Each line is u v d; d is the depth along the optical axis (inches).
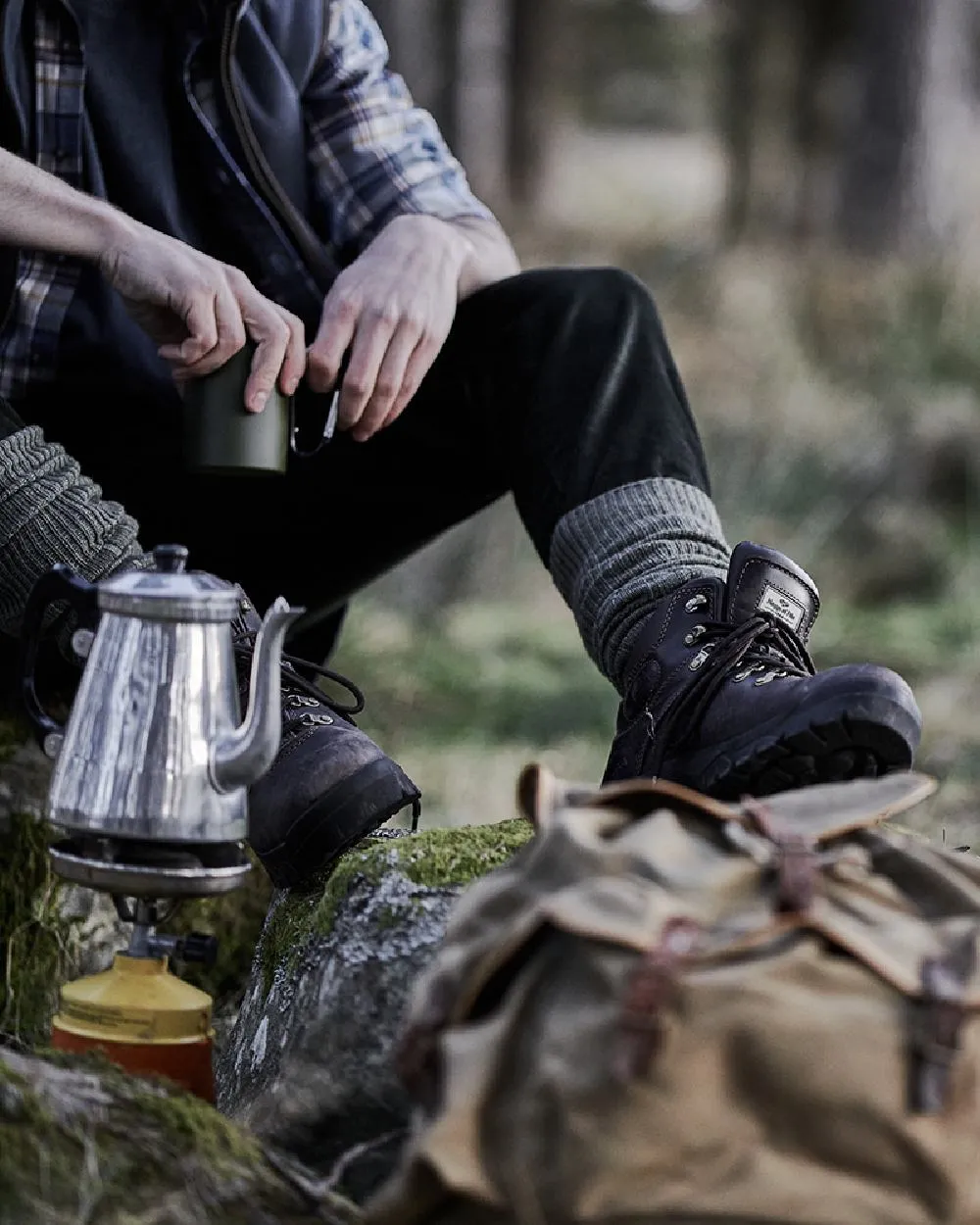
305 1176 63.7
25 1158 56.6
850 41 646.5
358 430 88.3
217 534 97.4
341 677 80.8
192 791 64.9
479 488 96.7
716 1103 50.4
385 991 70.6
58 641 79.4
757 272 438.6
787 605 78.9
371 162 100.5
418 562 293.1
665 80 1071.0
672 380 88.4
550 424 86.4
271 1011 76.9
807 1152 50.7
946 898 57.3
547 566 87.1
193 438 83.5
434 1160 50.3
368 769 76.1
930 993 51.4
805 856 55.6
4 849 92.7
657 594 80.7
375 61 102.7
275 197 95.2
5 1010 91.7
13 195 83.5
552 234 518.9
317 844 75.9
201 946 66.0
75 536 78.5
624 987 50.8
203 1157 60.1
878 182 567.8
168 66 94.7
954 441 350.6
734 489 337.7
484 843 75.3
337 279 89.6
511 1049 51.9
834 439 351.3
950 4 571.2
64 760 66.2
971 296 410.0
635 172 858.8
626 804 59.4
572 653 250.5
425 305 88.0
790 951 52.2
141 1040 65.0
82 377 92.7
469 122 612.1
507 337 89.3
